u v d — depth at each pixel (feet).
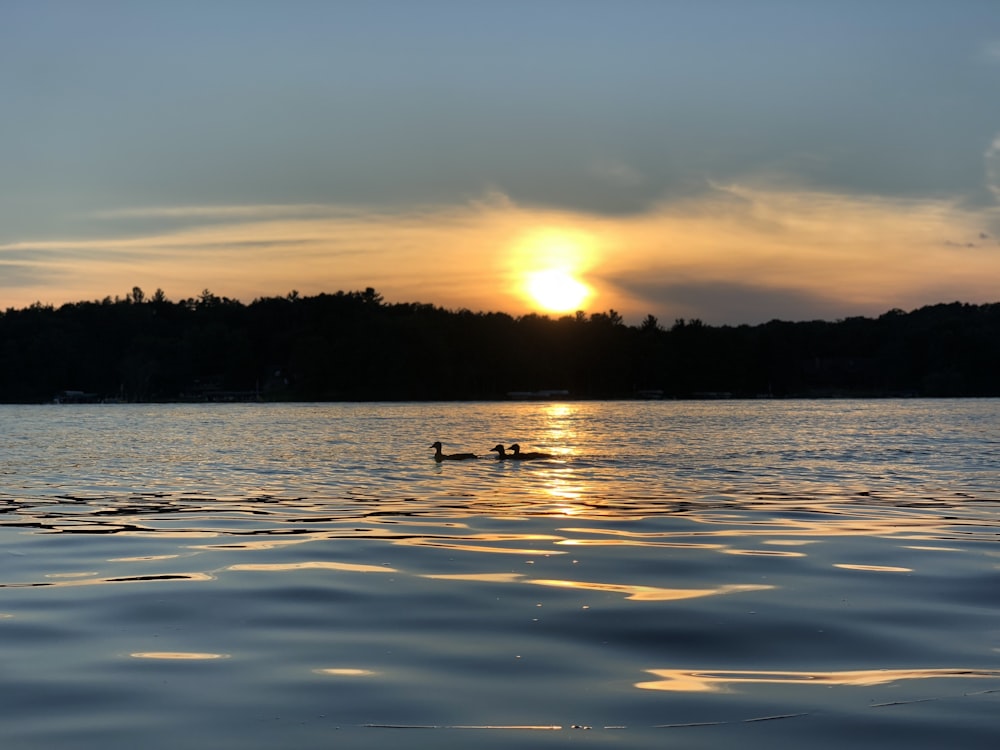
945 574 48.39
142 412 418.72
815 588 45.11
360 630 38.01
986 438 180.55
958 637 36.96
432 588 45.19
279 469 118.32
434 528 64.69
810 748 26.53
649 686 31.50
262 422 289.53
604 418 314.14
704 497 84.43
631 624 38.75
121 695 30.60
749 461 127.34
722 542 58.39
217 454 147.84
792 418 301.63
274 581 46.85
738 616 39.93
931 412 351.87
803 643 36.22
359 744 26.78
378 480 102.37
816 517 70.44
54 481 103.35
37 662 34.01
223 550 55.88
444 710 29.37
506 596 43.52
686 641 36.47
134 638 36.99
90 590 45.11
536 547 56.54
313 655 34.81
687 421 282.56
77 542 59.36
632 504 79.05
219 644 36.17
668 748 26.55
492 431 223.30
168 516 72.13
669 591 44.50
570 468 116.78
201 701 30.07
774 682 31.89
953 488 92.22
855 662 34.01
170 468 121.19
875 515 71.67
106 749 26.37
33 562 52.54
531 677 32.42
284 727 27.99
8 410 463.01
